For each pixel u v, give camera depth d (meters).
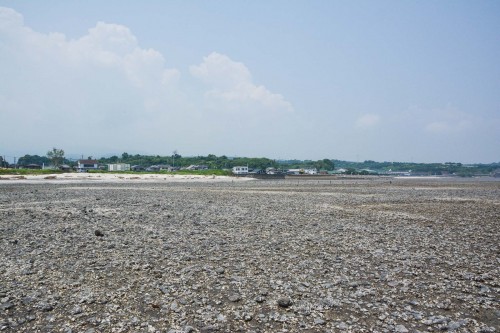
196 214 29.16
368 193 58.03
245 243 18.30
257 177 146.50
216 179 119.88
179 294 10.85
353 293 11.16
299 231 22.09
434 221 27.22
